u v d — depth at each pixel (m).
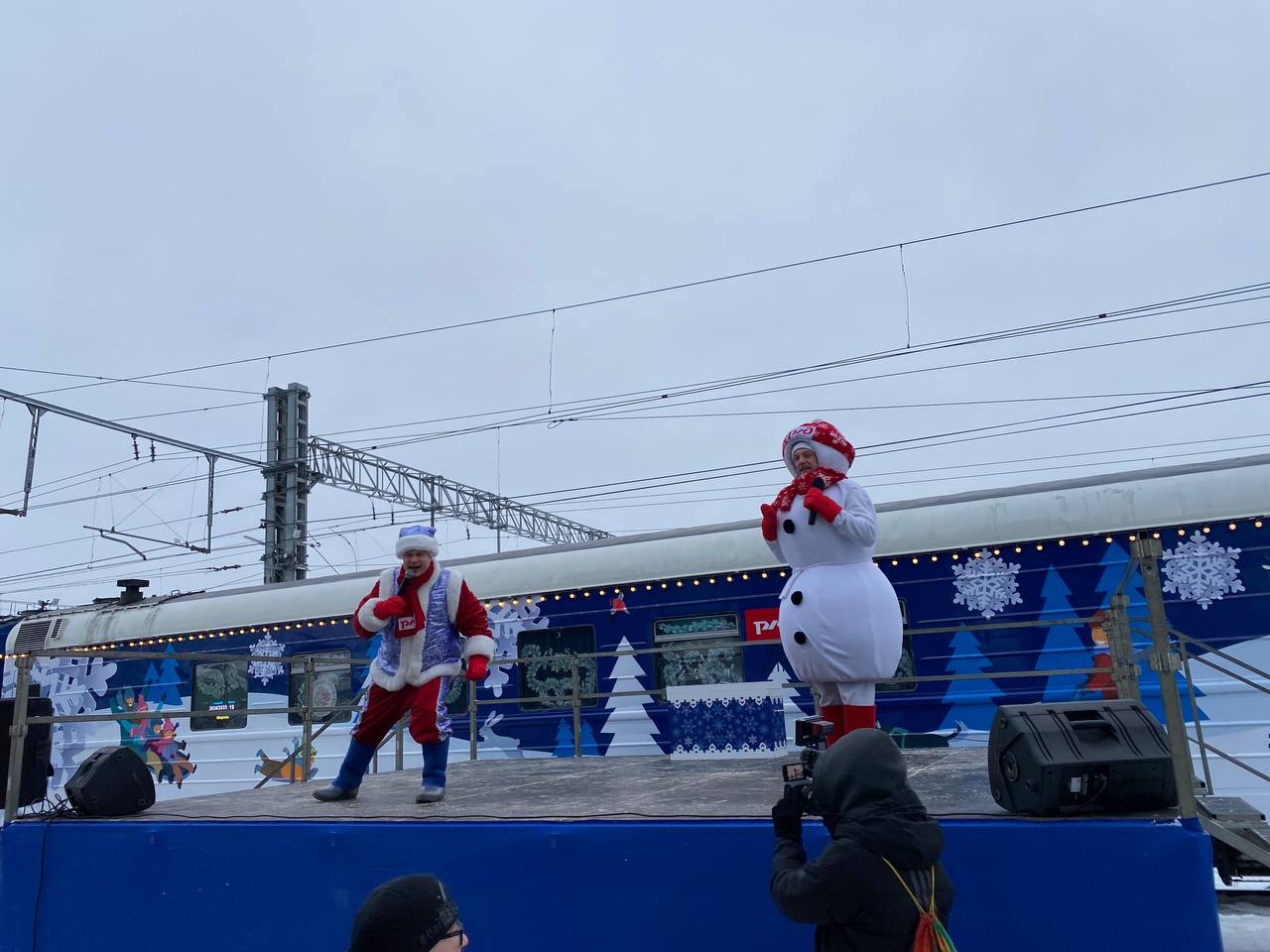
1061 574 7.98
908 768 5.38
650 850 3.69
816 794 2.72
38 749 5.82
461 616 5.03
